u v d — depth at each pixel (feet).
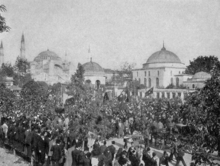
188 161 62.75
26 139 55.88
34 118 82.69
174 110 100.17
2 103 116.57
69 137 64.80
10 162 55.36
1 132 69.92
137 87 301.22
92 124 84.02
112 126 88.17
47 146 52.95
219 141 33.50
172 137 58.34
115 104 139.85
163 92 281.54
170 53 369.71
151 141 78.18
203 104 34.83
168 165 54.95
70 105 124.57
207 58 297.33
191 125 35.76
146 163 49.24
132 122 97.45
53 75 396.16
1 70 292.40
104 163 49.39
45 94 172.35
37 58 411.13
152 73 353.92
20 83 304.71
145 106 138.31
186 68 347.36
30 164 54.13
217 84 34.78
